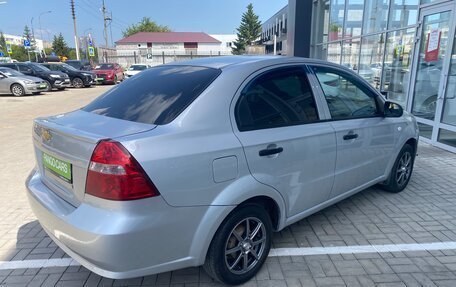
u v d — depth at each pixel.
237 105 2.48
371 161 3.69
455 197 4.24
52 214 2.24
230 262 2.55
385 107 3.77
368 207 3.95
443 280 2.67
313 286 2.61
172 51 64.88
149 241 2.04
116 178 1.96
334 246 3.14
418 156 6.04
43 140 2.51
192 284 2.64
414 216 3.73
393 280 2.67
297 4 13.64
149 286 2.62
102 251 1.96
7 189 4.68
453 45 6.23
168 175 2.06
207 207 2.24
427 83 7.05
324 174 3.08
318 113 3.03
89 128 2.27
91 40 45.47
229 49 79.25
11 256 3.03
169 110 2.33
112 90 3.08
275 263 2.89
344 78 3.42
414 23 7.37
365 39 9.66
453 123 6.32
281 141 2.63
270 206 2.80
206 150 2.21
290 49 14.52
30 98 16.33
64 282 2.68
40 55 55.94
